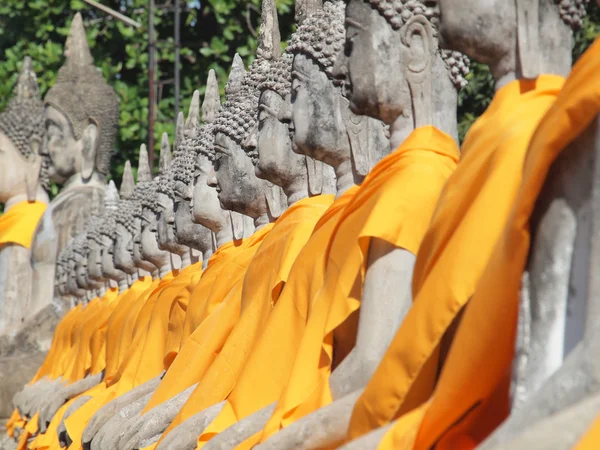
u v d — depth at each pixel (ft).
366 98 23.65
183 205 41.47
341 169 27.25
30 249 70.85
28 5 86.17
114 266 54.65
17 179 72.33
